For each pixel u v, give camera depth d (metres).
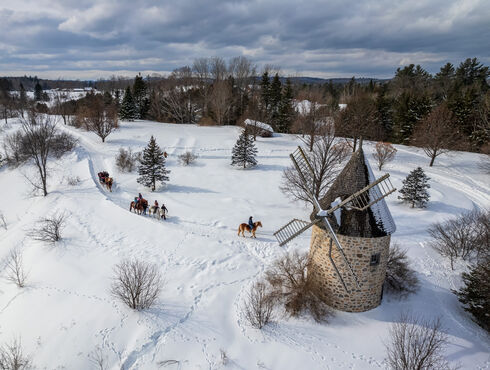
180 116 80.06
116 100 85.69
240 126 65.44
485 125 51.31
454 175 42.72
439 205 32.47
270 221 27.52
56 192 33.56
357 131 45.09
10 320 16.08
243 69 89.31
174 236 24.05
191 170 42.19
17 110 77.88
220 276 19.47
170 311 16.33
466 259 22.50
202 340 14.72
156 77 143.00
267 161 46.38
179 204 31.11
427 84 95.19
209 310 16.62
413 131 55.62
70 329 14.96
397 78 100.19
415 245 24.36
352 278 15.99
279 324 15.83
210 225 26.50
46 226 24.22
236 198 32.88
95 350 13.85
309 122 44.09
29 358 13.53
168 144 52.28
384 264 16.38
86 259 21.11
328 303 16.83
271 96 74.69
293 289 17.09
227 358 13.82
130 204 30.00
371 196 15.50
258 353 14.18
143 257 21.22
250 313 16.02
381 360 13.99
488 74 87.88
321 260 16.78
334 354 14.25
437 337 15.13
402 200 33.88
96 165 42.44
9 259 22.55
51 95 138.62
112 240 23.53
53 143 44.19
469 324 16.69
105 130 56.53
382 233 15.38
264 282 18.88
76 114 70.19
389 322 16.02
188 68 102.19
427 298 18.31
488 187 38.81
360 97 58.72
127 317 15.72
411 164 46.91
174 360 13.63
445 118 46.91
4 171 41.56
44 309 16.47
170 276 19.20
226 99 73.00
